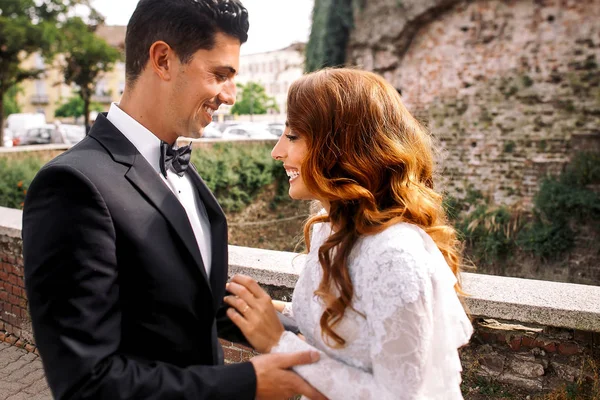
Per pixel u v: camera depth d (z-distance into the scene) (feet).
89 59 72.64
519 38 25.52
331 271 4.14
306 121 4.35
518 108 25.80
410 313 3.67
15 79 70.38
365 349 4.02
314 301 4.46
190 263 4.14
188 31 4.12
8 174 28.71
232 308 4.38
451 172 27.89
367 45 30.19
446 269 4.25
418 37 28.71
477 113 26.99
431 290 3.81
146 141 4.45
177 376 3.67
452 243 4.75
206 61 4.24
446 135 28.02
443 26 27.71
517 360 7.40
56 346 3.42
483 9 26.35
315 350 4.05
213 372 3.76
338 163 4.33
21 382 10.61
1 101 67.00
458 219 26.78
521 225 24.67
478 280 7.84
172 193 4.24
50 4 66.95
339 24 30.83
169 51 4.18
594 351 7.01
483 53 26.61
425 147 4.67
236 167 35.60
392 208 4.25
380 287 3.79
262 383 3.79
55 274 3.49
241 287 4.37
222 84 4.40
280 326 4.29
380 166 4.29
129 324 3.88
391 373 3.69
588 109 24.16
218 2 4.16
